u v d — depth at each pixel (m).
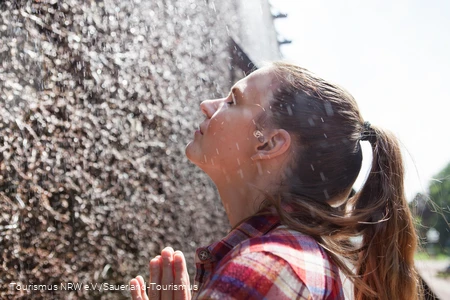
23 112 3.76
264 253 1.05
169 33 5.38
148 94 5.01
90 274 4.19
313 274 1.08
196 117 5.59
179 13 5.54
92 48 4.41
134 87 4.87
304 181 1.30
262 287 1.01
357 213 1.36
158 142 5.11
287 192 1.28
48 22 4.01
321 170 1.30
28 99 3.78
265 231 1.20
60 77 4.07
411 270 1.41
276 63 1.40
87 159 4.35
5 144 3.62
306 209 1.25
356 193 1.45
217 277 1.03
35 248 3.81
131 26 4.89
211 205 5.69
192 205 5.45
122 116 4.72
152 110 5.07
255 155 1.31
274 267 1.03
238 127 1.33
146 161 5.02
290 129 1.31
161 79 5.21
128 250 4.69
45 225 3.88
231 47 5.93
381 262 1.36
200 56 5.71
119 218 4.61
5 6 3.67
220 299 1.00
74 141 4.18
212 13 6.02
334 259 1.21
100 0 4.54
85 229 4.22
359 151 1.39
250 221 1.23
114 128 4.60
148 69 5.07
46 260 3.86
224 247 1.21
